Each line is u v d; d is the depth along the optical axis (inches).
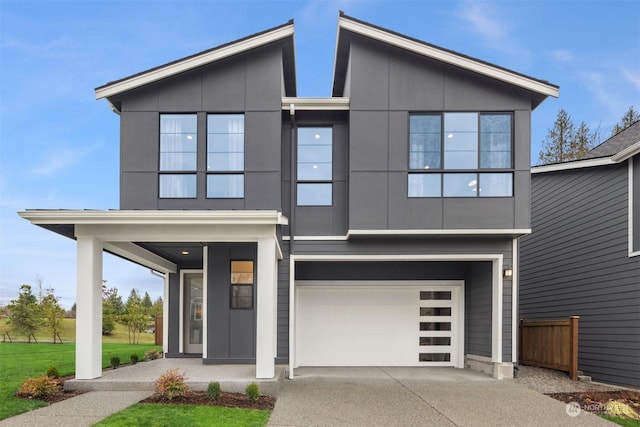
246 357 372.2
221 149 360.8
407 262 432.8
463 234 352.2
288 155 378.6
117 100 367.9
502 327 364.5
